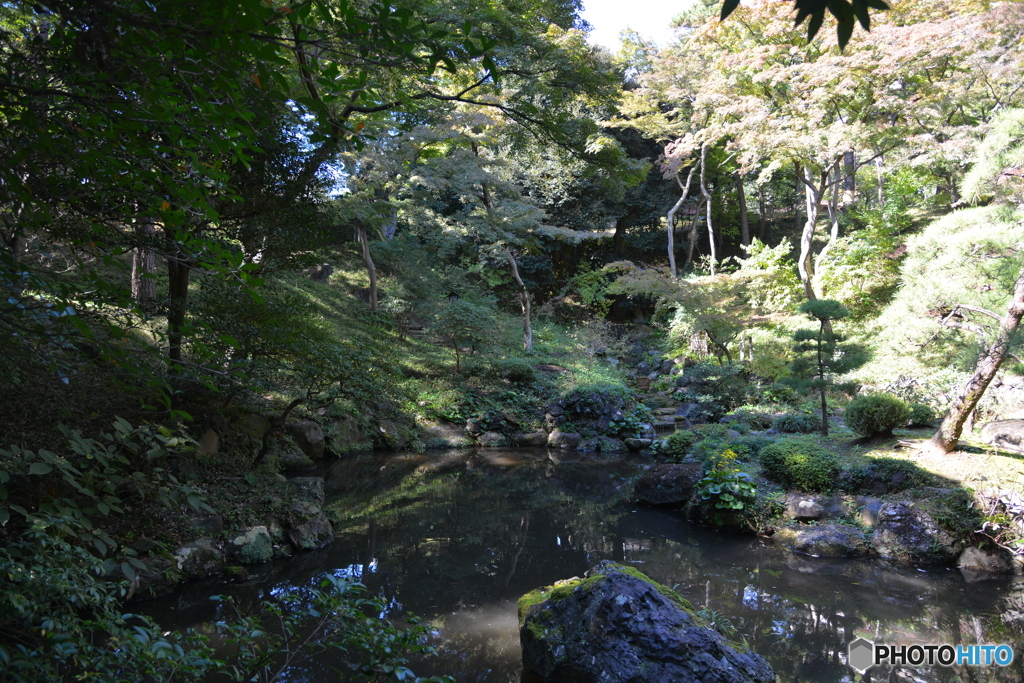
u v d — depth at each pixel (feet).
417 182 53.11
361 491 32.48
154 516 19.47
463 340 54.54
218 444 27.32
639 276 60.34
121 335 7.80
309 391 27.12
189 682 10.53
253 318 23.80
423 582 19.92
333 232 26.76
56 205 8.06
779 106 56.13
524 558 22.44
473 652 14.99
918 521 22.58
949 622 16.96
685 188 70.74
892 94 49.85
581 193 78.33
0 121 6.77
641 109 68.69
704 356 60.59
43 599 9.34
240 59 6.20
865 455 27.37
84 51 6.66
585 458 43.04
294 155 21.16
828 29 49.42
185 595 17.87
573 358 62.23
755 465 29.45
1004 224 29.22
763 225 86.79
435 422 48.16
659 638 12.57
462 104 44.83
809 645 15.37
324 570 20.57
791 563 21.97
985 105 54.95
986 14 43.09
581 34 25.68
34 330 7.23
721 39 60.70
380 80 13.98
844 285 58.34
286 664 9.07
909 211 64.34
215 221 8.48
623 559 22.39
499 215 57.62
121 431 8.88
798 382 34.24
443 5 19.47
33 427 14.66
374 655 8.63
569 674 12.96
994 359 24.71
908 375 37.04
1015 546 21.44
